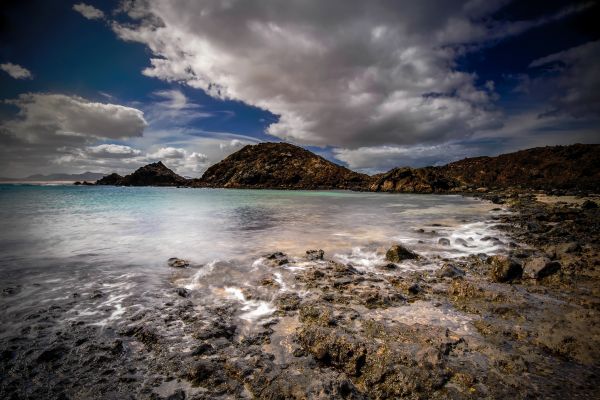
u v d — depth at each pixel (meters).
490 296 6.11
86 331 4.77
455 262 8.86
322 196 46.88
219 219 19.39
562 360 3.97
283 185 80.12
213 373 3.75
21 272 7.83
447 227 15.44
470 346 4.30
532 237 12.01
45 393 3.41
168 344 4.41
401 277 7.50
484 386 3.48
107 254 9.84
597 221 14.52
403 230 14.75
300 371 3.79
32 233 13.66
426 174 58.22
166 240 12.27
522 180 64.62
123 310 5.57
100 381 3.62
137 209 26.33
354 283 6.99
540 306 5.62
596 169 57.38
